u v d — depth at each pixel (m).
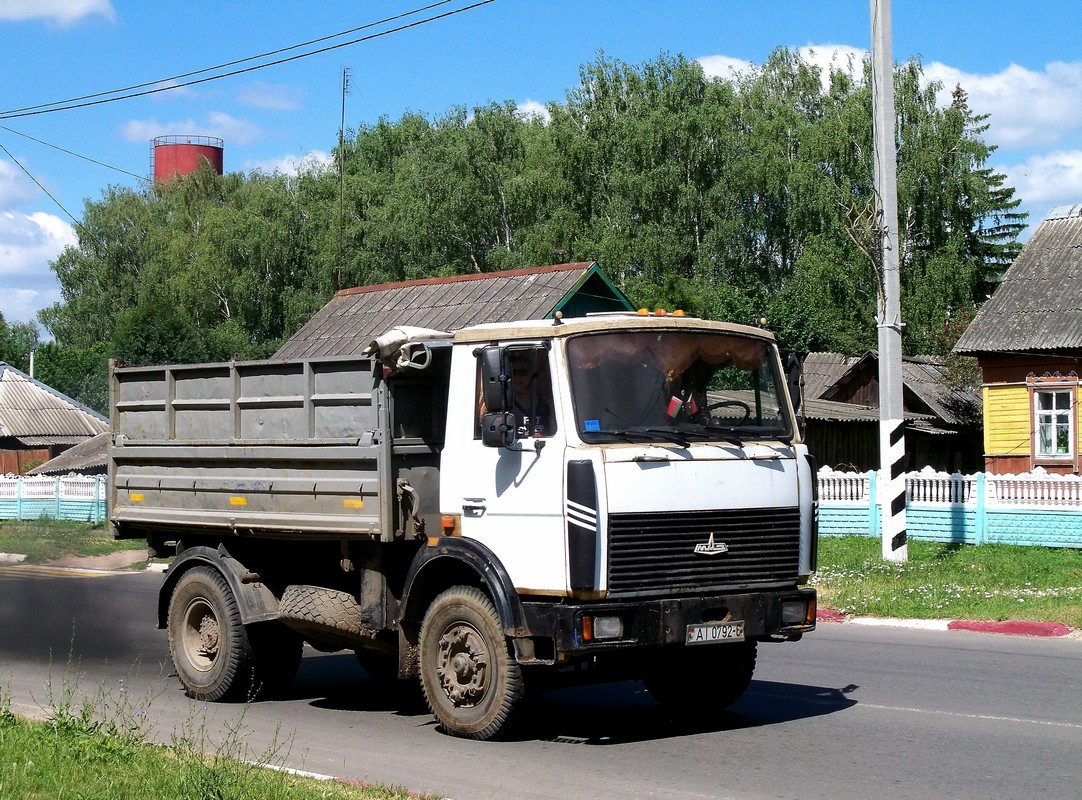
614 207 50.31
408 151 64.31
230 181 71.62
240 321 58.94
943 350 43.88
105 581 22.25
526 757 7.95
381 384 8.76
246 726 9.20
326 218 59.09
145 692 10.75
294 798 6.36
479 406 8.47
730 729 8.84
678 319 8.52
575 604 7.74
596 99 53.56
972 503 21.11
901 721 9.05
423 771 7.57
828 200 48.28
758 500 8.36
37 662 12.46
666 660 8.84
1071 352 27.39
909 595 16.33
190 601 10.52
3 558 27.06
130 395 11.21
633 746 8.27
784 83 58.44
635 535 7.81
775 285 52.75
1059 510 20.09
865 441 35.72
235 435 10.06
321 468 9.28
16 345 90.06
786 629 8.43
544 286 27.81
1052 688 10.44
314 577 9.87
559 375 7.95
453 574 8.77
